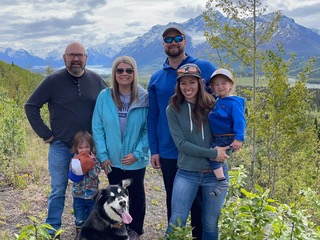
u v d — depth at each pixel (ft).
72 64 7.69
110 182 8.10
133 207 8.20
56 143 7.99
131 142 7.73
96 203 6.89
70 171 7.68
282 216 7.02
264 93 25.62
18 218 9.25
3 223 8.84
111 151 7.73
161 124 7.42
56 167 7.98
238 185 7.53
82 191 7.89
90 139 7.77
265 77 24.63
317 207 9.84
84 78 8.03
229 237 6.87
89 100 8.00
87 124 8.01
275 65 24.14
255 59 25.32
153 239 8.84
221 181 6.54
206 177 6.69
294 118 24.53
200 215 7.59
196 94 6.56
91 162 7.63
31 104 7.76
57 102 7.83
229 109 6.44
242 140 6.31
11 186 11.60
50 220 7.98
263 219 6.64
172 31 7.11
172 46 7.15
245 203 6.79
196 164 6.56
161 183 14.55
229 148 6.41
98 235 6.78
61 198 8.08
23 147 13.87
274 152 26.99
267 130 25.40
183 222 6.88
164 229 9.54
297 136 25.43
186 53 7.56
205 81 7.22
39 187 11.58
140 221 8.34
